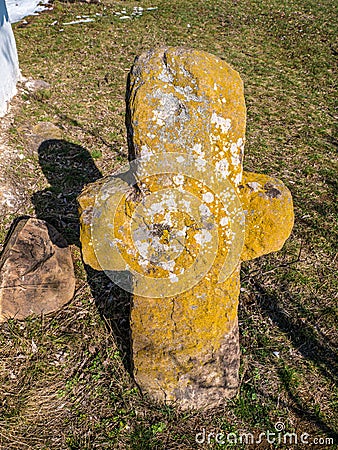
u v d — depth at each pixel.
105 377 3.63
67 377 3.66
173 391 3.28
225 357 3.32
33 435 3.25
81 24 12.55
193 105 2.90
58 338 3.93
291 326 4.12
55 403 3.46
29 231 4.50
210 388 3.32
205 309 3.16
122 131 7.30
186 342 3.20
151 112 2.92
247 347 3.90
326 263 4.86
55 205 5.56
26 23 12.25
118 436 3.25
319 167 6.73
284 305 4.32
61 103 8.04
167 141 2.96
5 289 4.01
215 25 13.31
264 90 9.43
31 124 7.16
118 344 3.86
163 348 3.22
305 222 5.46
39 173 6.09
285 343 3.96
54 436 3.25
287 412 3.43
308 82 10.02
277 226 3.09
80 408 3.43
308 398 3.54
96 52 10.70
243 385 3.57
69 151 6.63
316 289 4.52
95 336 3.96
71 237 5.09
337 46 12.04
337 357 3.86
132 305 3.29
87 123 7.45
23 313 4.06
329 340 4.01
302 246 5.07
